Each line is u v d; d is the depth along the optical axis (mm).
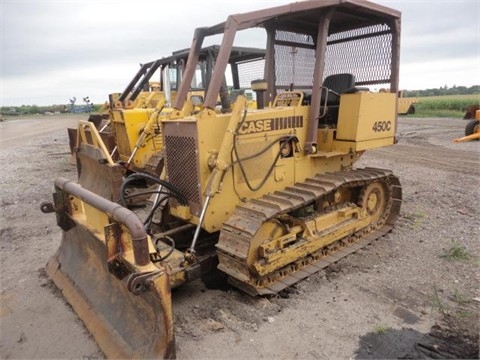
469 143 14297
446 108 35500
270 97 5469
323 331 3332
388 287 4051
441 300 3762
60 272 4238
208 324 3451
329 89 5102
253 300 3830
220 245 3812
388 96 5211
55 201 4031
